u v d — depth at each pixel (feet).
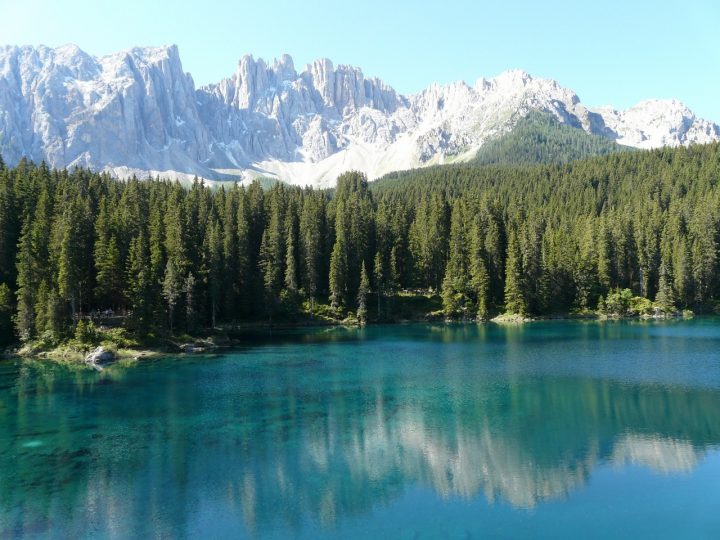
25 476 116.78
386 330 393.70
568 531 92.63
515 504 102.89
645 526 94.07
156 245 322.96
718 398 175.52
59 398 184.55
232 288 399.03
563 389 192.03
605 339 320.91
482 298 450.30
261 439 140.46
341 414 163.43
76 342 272.51
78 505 103.19
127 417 161.07
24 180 381.60
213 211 453.99
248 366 245.04
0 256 323.57
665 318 439.22
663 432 142.51
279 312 426.92
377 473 118.01
